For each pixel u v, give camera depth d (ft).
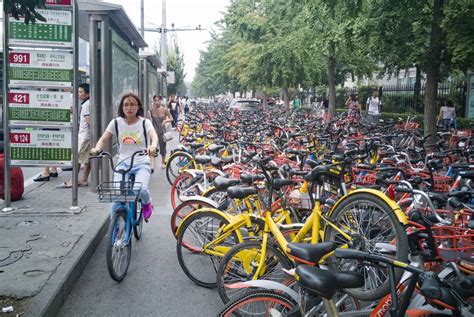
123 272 16.63
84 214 22.43
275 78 62.80
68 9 22.50
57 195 26.58
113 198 15.87
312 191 15.17
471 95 50.34
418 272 8.09
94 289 15.80
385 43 35.19
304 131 37.11
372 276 11.66
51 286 14.33
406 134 36.52
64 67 22.77
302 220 16.57
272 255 13.08
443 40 31.58
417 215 11.65
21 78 22.65
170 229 22.58
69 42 22.66
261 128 36.19
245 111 72.64
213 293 15.66
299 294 10.04
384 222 12.62
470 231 12.62
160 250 19.65
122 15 28.19
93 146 27.81
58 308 14.07
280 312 10.22
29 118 22.86
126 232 16.81
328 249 9.00
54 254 17.08
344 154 21.84
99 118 27.94
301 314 9.72
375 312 9.87
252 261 13.19
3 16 21.77
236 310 10.54
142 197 18.83
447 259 11.50
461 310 8.00
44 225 20.59
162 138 40.34
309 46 54.24
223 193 18.75
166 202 28.09
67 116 22.94
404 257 11.77
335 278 7.93
